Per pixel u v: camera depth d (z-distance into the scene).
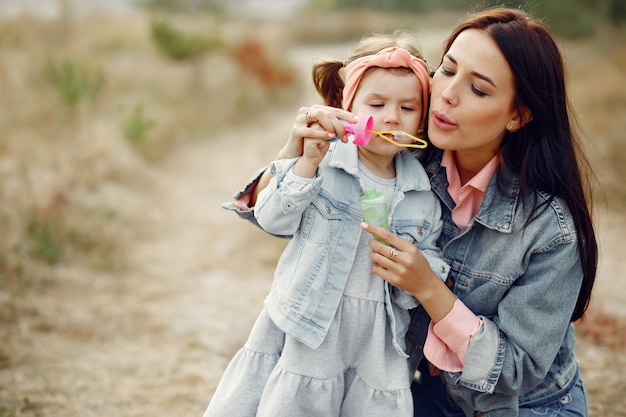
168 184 8.45
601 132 7.89
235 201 2.20
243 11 28.25
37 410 3.30
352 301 2.07
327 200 2.04
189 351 4.14
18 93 8.09
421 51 2.30
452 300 2.03
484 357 2.02
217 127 12.88
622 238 5.86
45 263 5.24
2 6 11.81
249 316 4.73
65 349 4.04
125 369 3.86
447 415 2.45
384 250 1.97
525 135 2.09
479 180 2.14
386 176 2.15
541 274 2.08
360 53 2.20
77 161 6.96
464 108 1.98
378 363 2.06
